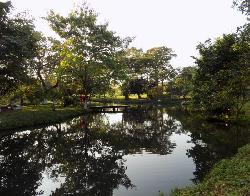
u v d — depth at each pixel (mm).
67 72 60469
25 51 40125
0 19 40125
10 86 46062
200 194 12969
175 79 110750
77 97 71688
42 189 18391
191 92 45344
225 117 41812
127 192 17016
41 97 56281
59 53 60344
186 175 19422
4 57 38406
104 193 17062
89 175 20953
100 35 60406
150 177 19500
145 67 117688
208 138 30578
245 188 12133
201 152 25188
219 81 32281
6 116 43344
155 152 26766
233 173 15039
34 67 54594
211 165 20953
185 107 76250
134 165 22734
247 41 24250
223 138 29750
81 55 60438
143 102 100938
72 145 31406
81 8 62625
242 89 29609
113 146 30578
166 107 80000
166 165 22109
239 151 20078
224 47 37594
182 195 13508
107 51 63281
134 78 113875
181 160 23281
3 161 25312
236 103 36312
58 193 17609
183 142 30406
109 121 50781
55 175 21281
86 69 61875
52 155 27250
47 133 38375
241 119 38625
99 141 33469
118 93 122062
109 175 20672
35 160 25531
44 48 57531
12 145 31266
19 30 41500
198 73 41844
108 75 65688
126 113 64625
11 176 21234
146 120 51438
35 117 45438
